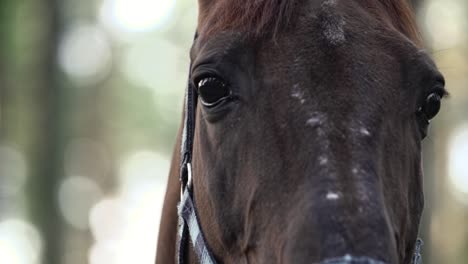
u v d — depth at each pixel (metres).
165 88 53.75
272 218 4.45
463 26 25.44
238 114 4.73
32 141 30.66
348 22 4.77
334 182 4.24
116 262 52.88
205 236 5.19
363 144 4.37
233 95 4.76
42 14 28.92
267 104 4.61
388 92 4.59
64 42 28.70
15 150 39.66
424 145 13.07
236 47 4.75
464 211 33.22
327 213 4.14
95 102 48.91
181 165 5.55
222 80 4.77
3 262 52.84
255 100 4.67
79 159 46.62
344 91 4.51
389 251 4.10
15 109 32.44
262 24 4.78
